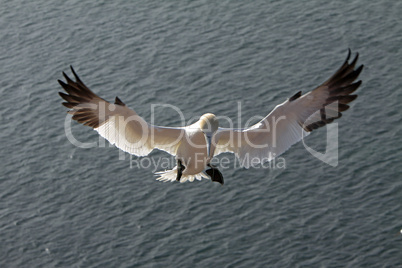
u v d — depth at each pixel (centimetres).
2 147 3681
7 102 3959
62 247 3178
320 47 4219
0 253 3175
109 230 3238
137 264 3061
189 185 3441
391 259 3019
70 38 4381
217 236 3162
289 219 3231
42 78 4094
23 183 3503
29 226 3291
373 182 3397
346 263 3014
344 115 3800
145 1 4709
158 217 3281
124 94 3925
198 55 4184
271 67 4075
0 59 4253
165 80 4009
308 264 3019
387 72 4044
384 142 3603
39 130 3781
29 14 4634
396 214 3225
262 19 4472
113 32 4412
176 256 3081
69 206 3378
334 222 3206
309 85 3916
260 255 3064
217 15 4525
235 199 3347
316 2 4631
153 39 4334
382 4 4581
